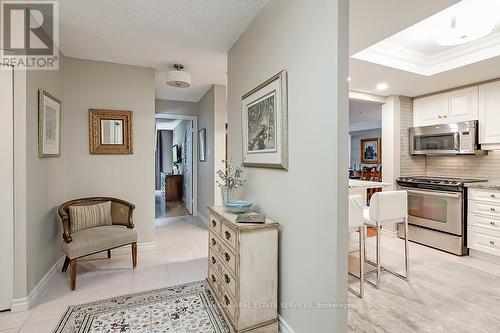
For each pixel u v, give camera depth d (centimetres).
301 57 156
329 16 133
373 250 343
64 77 293
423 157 428
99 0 195
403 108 411
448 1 166
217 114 418
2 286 198
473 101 340
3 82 196
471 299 222
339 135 129
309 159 150
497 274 271
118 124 318
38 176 225
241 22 226
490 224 301
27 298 204
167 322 189
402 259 311
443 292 234
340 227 131
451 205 332
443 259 312
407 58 293
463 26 209
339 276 131
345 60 130
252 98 219
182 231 430
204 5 201
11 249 199
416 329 183
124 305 210
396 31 206
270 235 176
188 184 605
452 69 290
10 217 199
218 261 206
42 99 229
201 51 287
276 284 178
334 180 131
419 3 169
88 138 306
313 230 147
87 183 307
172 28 237
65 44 267
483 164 354
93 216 278
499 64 273
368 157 825
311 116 147
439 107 380
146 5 201
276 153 181
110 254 312
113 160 318
